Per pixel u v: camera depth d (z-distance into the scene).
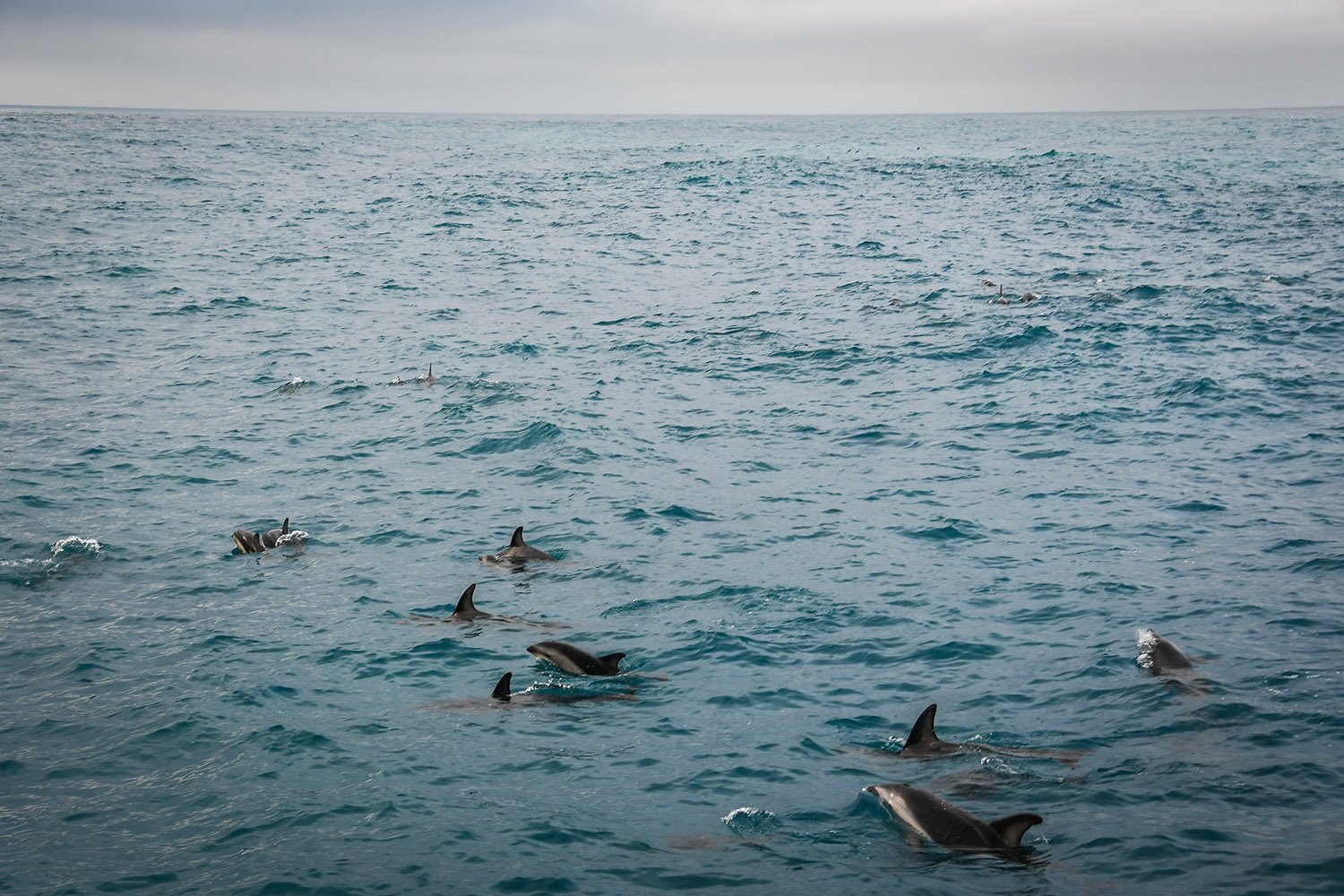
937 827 10.31
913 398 28.89
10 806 11.05
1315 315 37.00
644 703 13.37
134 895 9.54
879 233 63.38
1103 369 30.91
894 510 20.55
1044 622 15.48
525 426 26.45
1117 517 19.67
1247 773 11.20
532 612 16.28
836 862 9.91
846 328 37.84
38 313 40.34
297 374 32.16
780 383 30.86
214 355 34.62
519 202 81.00
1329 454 22.88
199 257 54.44
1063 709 12.87
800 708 13.18
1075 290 43.00
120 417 27.48
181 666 14.50
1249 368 30.38
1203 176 94.50
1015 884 9.47
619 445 25.05
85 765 11.89
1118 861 9.75
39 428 26.36
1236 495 20.59
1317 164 106.06
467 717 13.02
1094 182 90.00
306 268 52.31
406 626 15.78
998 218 69.12
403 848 10.27
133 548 18.98
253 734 12.60
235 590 17.17
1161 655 13.94
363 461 24.09
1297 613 15.34
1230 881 9.39
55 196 75.88
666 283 48.44
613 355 34.53
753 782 11.45
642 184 94.25
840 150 136.75
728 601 16.56
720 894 9.48
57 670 14.35
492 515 20.69
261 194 83.38
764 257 55.44
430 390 30.17
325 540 19.44
